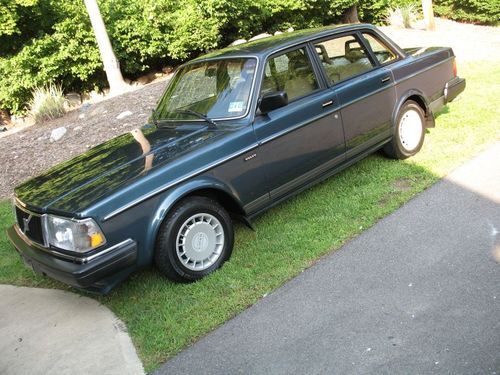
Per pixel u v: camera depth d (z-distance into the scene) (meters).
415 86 5.76
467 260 3.76
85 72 12.01
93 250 3.61
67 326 4.03
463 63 9.99
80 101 12.27
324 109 4.84
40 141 9.20
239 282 4.05
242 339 3.40
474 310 3.22
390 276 3.76
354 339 3.18
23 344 3.90
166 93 5.25
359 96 5.14
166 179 3.90
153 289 4.25
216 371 3.16
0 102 12.09
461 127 6.43
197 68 5.08
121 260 3.69
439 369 2.81
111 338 3.73
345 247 4.28
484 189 4.76
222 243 4.32
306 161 4.76
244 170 4.31
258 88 4.47
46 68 11.53
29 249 4.06
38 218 3.87
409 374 2.82
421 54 6.00
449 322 3.16
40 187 4.23
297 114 4.64
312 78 4.88
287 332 3.38
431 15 13.77
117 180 3.88
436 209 4.58
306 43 4.93
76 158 4.79
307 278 3.95
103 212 3.63
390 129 5.54
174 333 3.58
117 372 3.34
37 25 12.07
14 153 8.89
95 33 11.35
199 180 4.05
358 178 5.53
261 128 4.40
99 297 4.38
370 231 4.45
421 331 3.13
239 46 5.14
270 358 3.17
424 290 3.52
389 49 5.70
